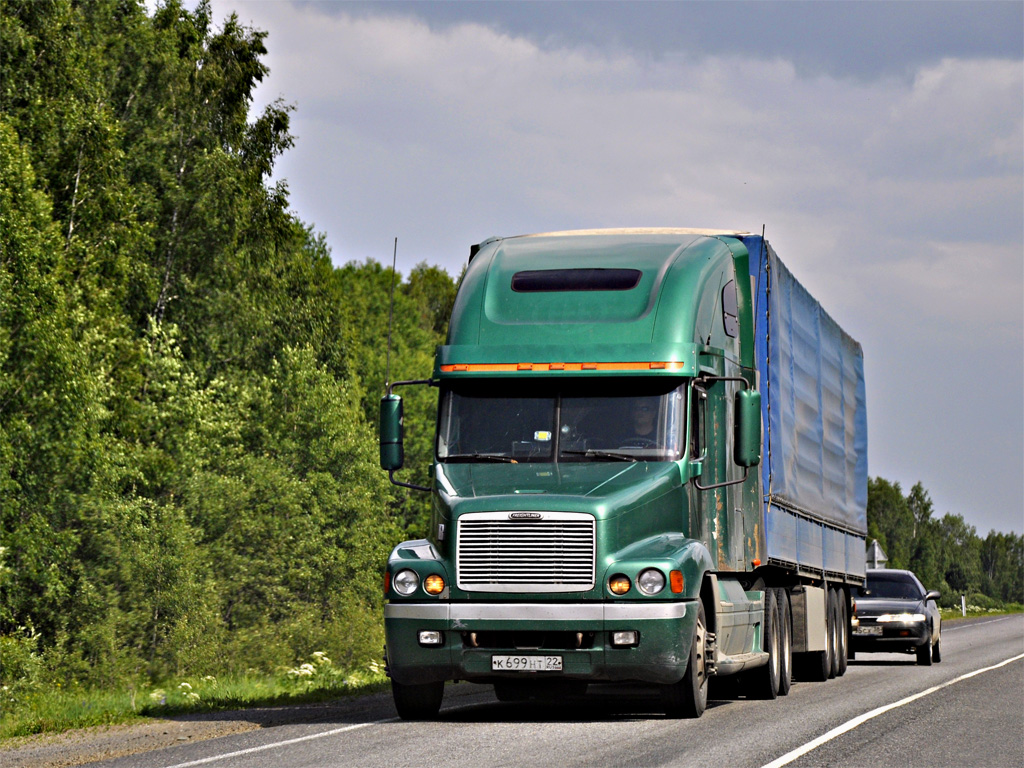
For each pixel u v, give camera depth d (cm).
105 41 6244
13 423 4047
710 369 2164
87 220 5344
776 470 2641
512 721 1975
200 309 6619
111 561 4091
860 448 4012
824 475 3325
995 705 2338
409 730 1833
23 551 4028
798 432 2962
